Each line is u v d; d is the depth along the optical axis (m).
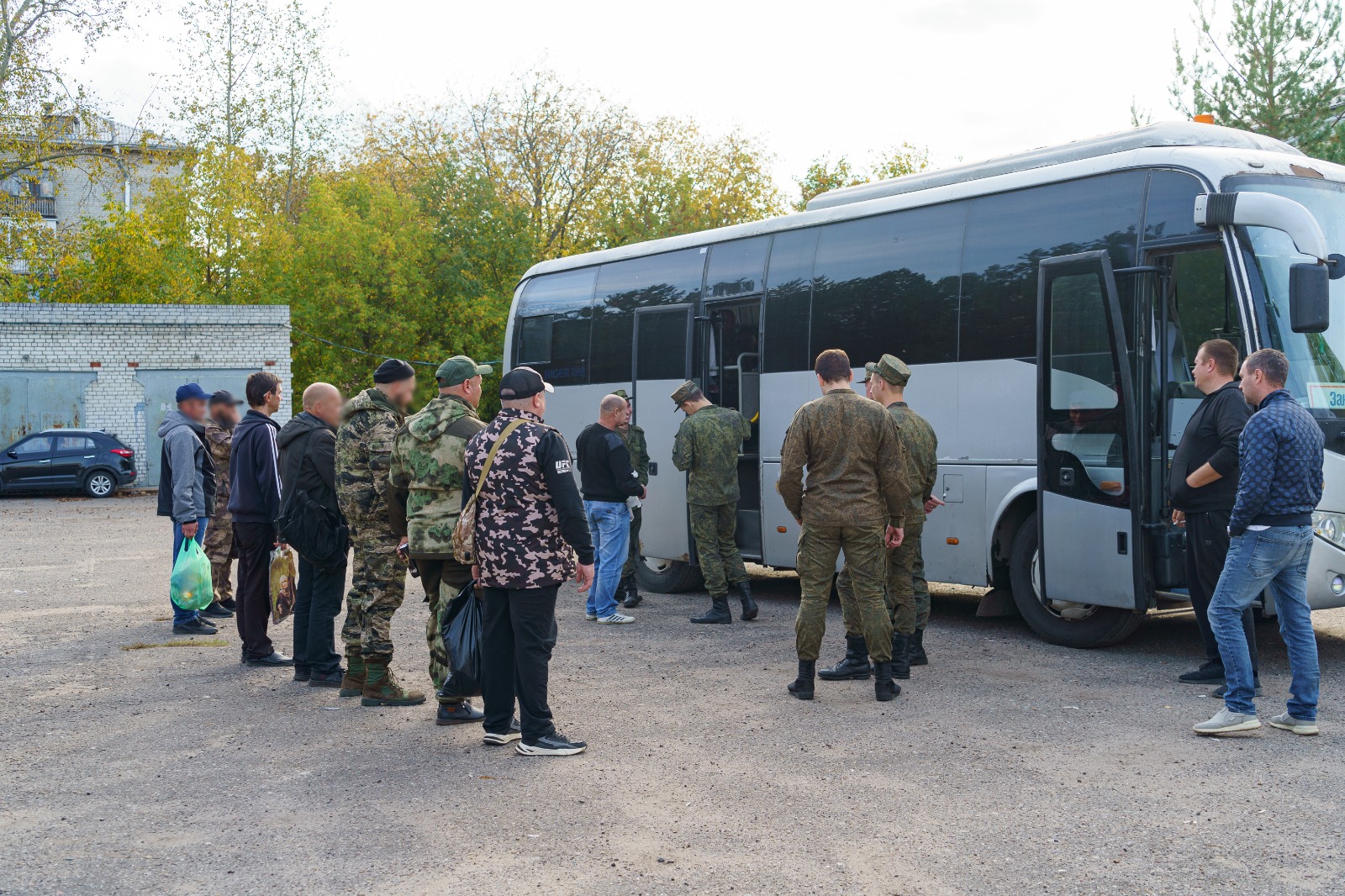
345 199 37.31
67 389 29.19
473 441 5.68
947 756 5.61
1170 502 7.48
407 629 9.56
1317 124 22.61
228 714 6.62
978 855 4.25
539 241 42.97
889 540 6.86
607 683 7.38
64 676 7.75
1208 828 4.50
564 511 5.52
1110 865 4.13
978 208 9.02
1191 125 8.30
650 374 11.99
